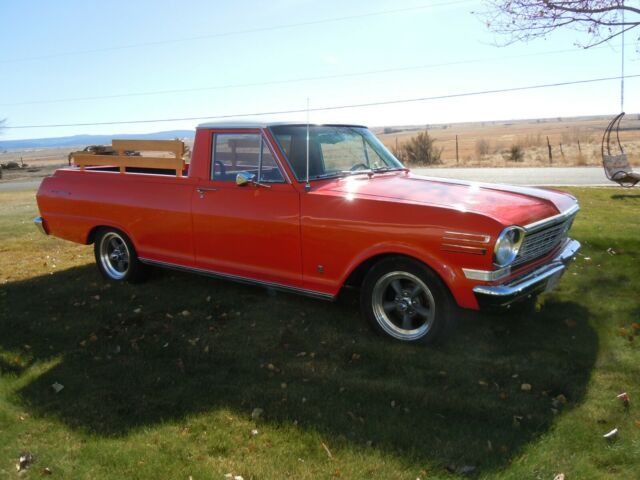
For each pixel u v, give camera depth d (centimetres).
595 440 295
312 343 430
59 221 629
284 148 456
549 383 356
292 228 445
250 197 471
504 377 366
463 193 430
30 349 444
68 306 538
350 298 522
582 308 473
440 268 379
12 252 774
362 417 326
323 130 500
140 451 299
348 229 415
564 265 441
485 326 441
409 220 389
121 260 605
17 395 369
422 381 364
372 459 285
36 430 326
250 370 392
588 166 2242
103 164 588
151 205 539
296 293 462
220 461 288
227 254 494
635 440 293
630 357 384
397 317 445
